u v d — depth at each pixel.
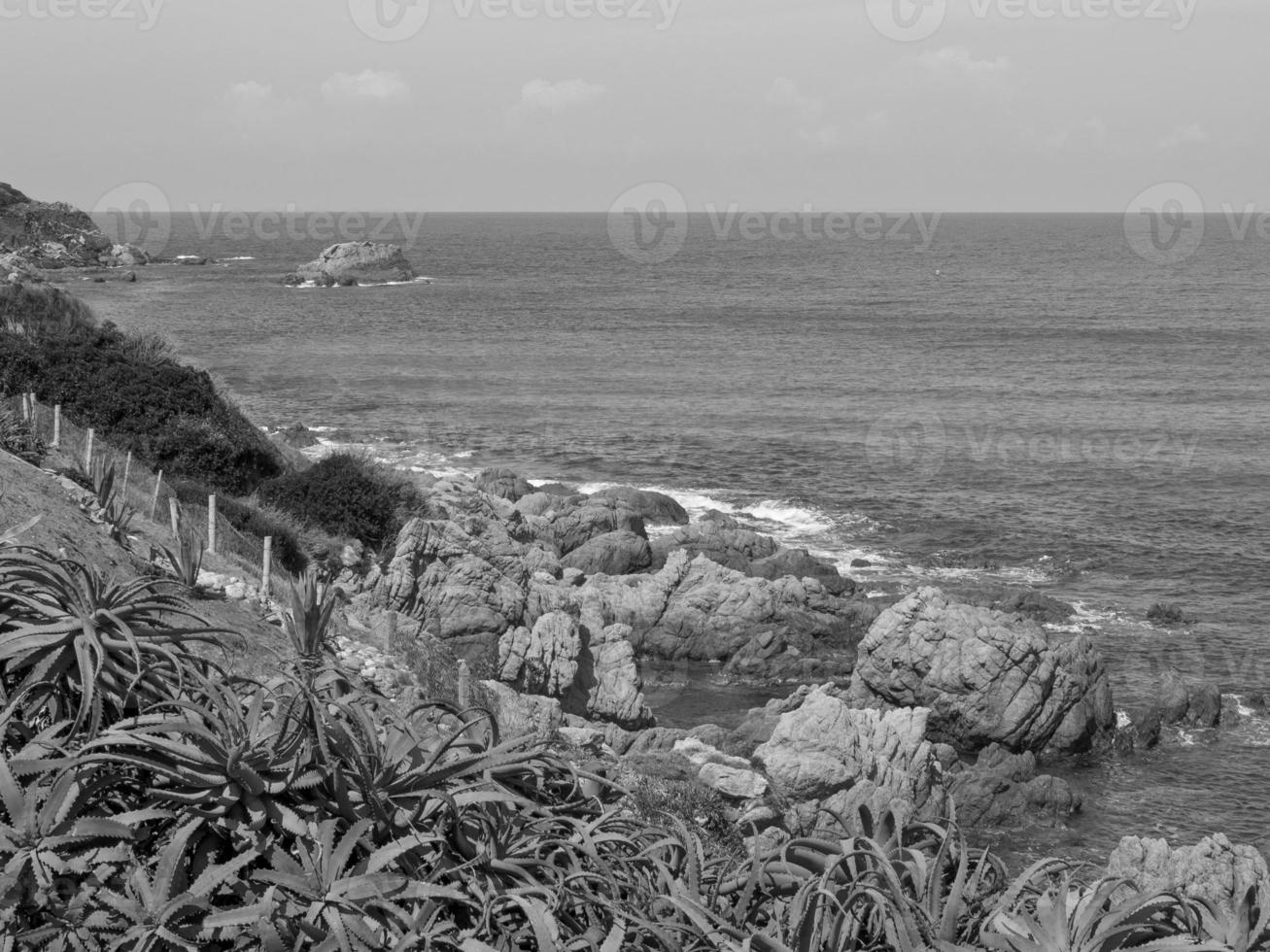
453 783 6.57
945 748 35.34
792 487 72.31
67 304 47.47
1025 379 118.19
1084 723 37.09
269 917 5.34
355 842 5.71
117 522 17.27
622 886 6.48
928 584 53.75
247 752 6.07
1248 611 51.22
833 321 167.12
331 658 8.47
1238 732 39.06
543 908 5.71
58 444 28.22
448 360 120.88
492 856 6.16
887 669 38.75
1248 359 132.62
